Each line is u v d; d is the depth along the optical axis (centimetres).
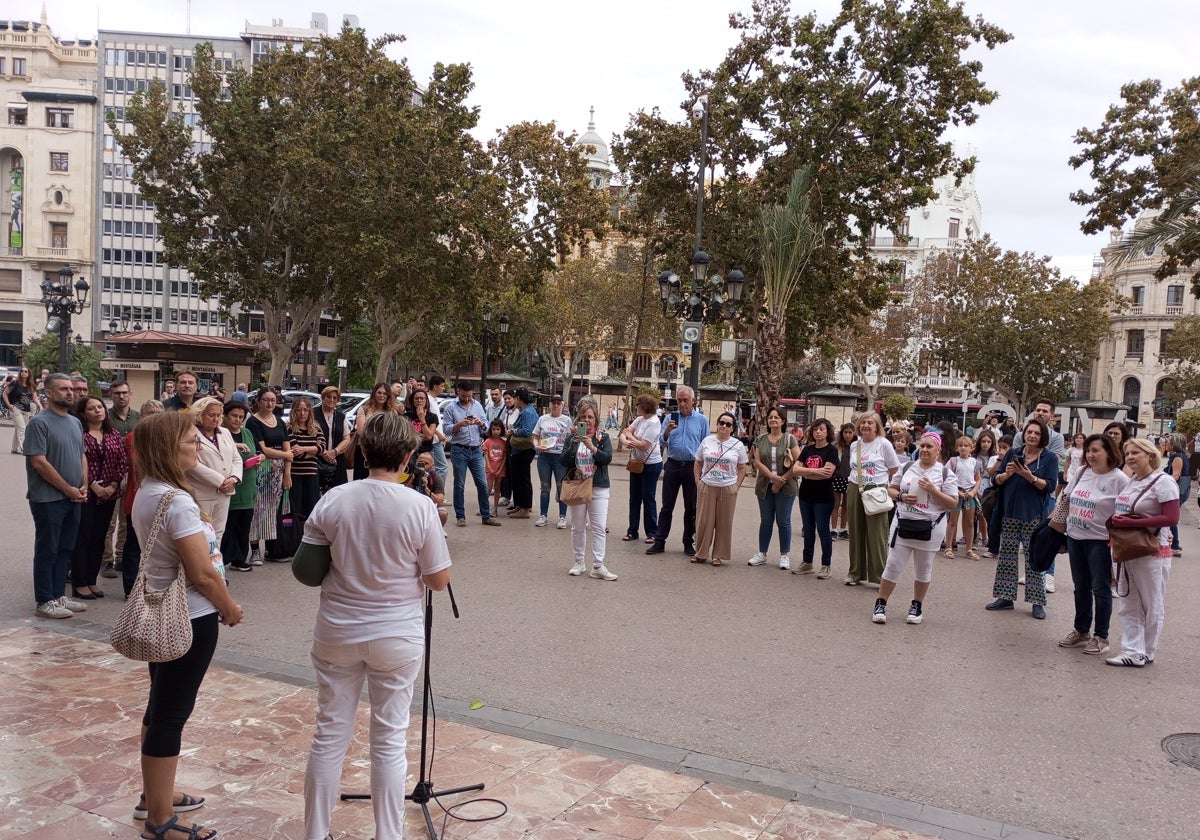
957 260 4700
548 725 479
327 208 2819
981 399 5412
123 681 514
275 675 539
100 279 7862
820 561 1034
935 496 724
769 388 2094
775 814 380
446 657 599
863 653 649
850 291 2602
